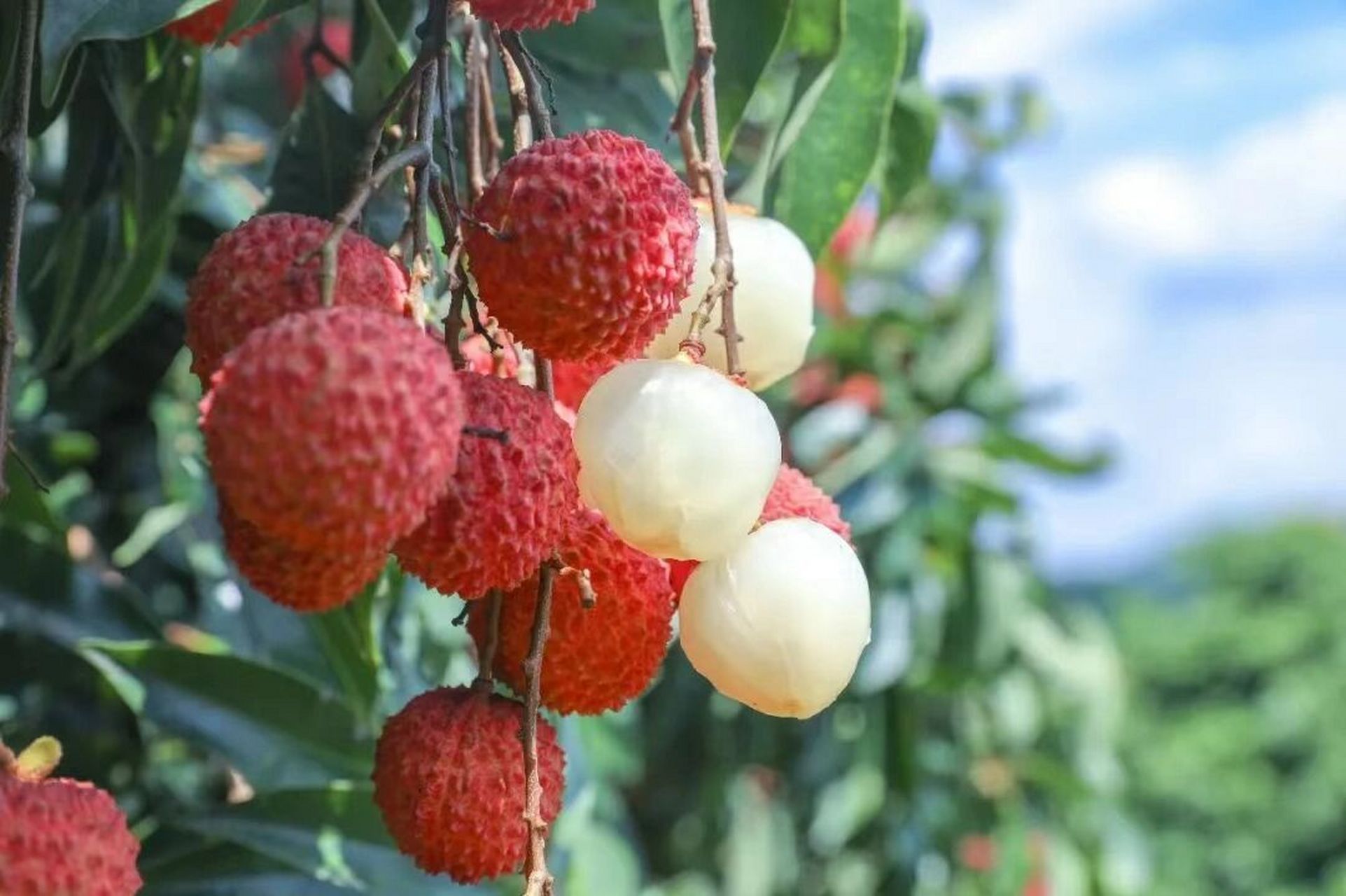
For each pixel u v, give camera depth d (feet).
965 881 3.08
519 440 1.12
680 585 1.30
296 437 1.01
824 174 1.55
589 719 2.31
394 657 1.79
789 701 1.22
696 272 1.31
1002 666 2.83
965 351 2.91
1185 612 10.93
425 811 1.21
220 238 1.15
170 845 1.56
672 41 1.42
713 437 1.15
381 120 1.22
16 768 1.14
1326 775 9.49
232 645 1.91
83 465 2.07
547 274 1.14
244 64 2.44
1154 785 9.52
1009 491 2.77
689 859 3.30
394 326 1.05
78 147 1.54
